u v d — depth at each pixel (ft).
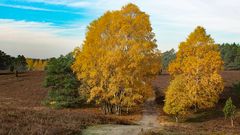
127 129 86.53
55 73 193.06
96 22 162.40
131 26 156.87
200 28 173.88
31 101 209.26
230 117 161.99
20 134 68.85
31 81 310.04
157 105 191.21
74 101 183.01
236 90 210.18
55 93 188.85
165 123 146.92
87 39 160.56
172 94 155.74
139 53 154.10
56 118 91.91
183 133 88.28
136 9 159.53
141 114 165.27
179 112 154.10
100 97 165.58
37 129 73.97
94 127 88.43
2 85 290.76
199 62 168.04
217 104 191.21
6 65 576.20
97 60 157.07
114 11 161.68
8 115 88.53
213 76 167.22
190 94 164.86
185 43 175.22
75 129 80.33
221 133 104.32
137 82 155.63
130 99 155.02
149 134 80.79
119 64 152.76
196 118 162.61
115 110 166.30
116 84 153.69
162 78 327.67
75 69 164.55
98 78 158.81
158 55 158.61
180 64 175.94
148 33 158.20
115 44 157.07
